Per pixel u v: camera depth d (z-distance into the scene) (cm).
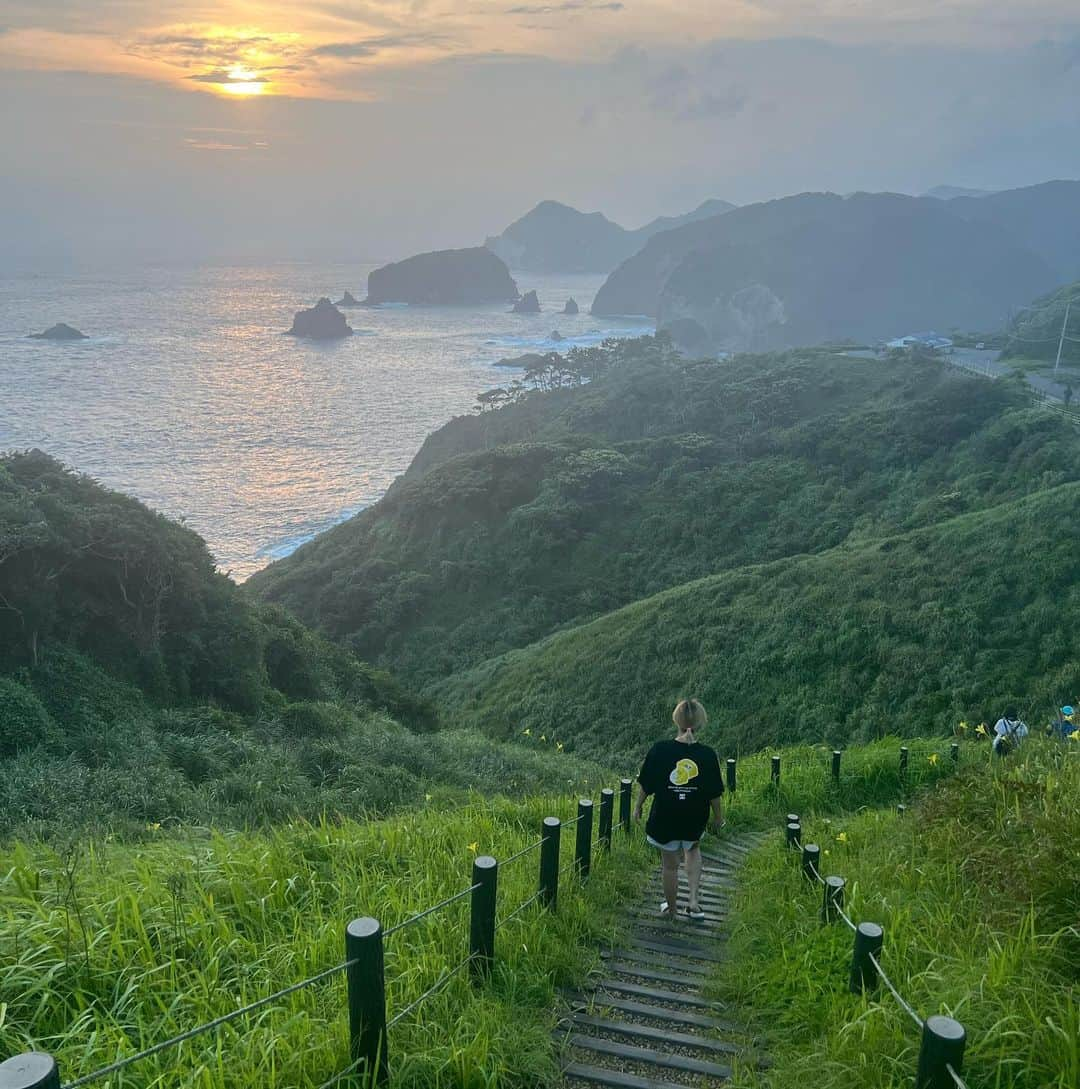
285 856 546
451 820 773
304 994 370
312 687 2859
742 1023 446
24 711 1634
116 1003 334
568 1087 370
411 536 7112
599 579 6069
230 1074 301
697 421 8831
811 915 565
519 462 7356
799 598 3706
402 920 471
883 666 3173
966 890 520
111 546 2277
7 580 2080
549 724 3600
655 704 3484
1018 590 3294
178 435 15612
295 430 16388
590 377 13250
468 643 5684
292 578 7094
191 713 2158
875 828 862
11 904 417
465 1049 342
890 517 5588
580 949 517
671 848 633
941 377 8212
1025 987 363
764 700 3262
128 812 1136
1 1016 304
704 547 6112
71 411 17700
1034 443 5541
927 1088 283
